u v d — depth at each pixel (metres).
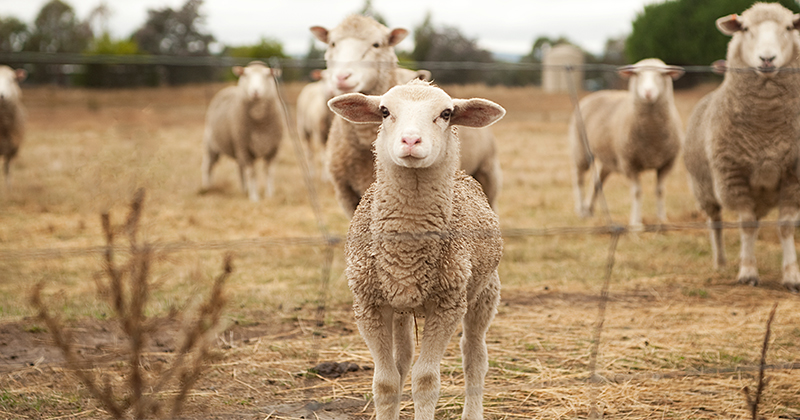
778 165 6.15
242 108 10.98
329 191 11.66
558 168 14.60
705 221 9.16
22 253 2.73
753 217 6.39
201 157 15.85
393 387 3.27
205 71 33.34
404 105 3.35
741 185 6.35
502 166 14.75
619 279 6.53
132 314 2.72
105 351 4.46
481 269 3.55
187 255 7.10
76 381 3.88
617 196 11.46
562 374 4.22
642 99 8.74
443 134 3.39
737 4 29.38
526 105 28.06
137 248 2.76
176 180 11.67
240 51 32.84
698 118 7.11
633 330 5.05
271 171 11.66
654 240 8.21
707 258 7.41
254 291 5.93
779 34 6.04
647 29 32.03
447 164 3.45
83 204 8.74
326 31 6.50
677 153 9.23
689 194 11.45
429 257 3.26
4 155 11.12
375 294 3.36
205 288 5.86
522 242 8.07
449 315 3.32
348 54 5.91
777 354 4.49
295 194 11.24
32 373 4.11
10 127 11.05
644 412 3.66
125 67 30.92
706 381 4.07
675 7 31.27
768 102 6.00
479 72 40.12
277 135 11.34
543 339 4.88
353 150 5.51
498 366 4.36
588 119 10.12
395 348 3.65
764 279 6.52
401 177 3.33
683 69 4.76
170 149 15.85
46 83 31.61
